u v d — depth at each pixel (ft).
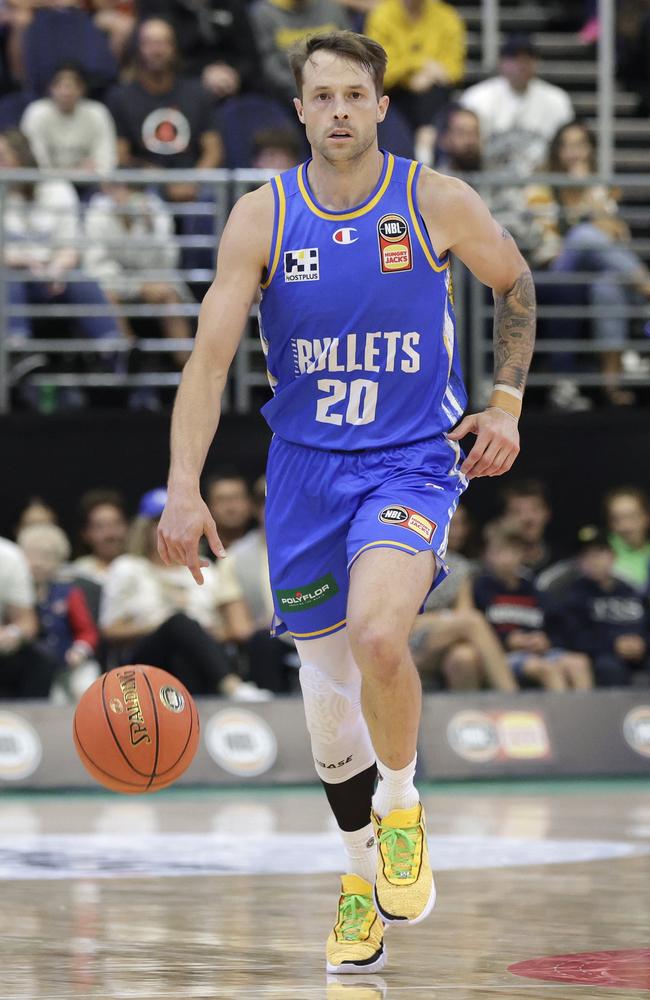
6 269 83.71
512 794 70.44
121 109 91.25
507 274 29.55
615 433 90.63
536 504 80.74
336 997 24.50
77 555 85.92
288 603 29.14
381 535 27.25
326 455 28.55
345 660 29.07
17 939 31.50
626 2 122.42
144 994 24.81
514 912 35.35
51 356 88.22
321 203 28.37
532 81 100.17
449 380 29.50
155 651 73.15
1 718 72.08
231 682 73.77
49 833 54.39
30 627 73.00
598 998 24.26
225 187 85.51
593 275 89.71
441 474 28.60
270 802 67.05
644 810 62.59
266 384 89.81
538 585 82.02
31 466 85.71
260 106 96.02
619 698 79.00
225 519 78.07
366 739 29.30
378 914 27.73
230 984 26.00
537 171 98.94
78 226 86.74
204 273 86.02
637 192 110.63
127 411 86.38
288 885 40.68
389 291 28.14
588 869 43.68
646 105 122.72
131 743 27.81
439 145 93.15
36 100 93.81
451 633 77.30
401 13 102.01
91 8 104.88
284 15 100.73
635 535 83.87
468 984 25.89
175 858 46.93
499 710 77.15
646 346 90.27
